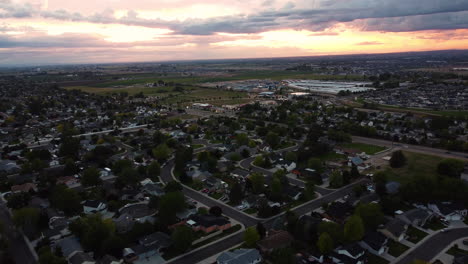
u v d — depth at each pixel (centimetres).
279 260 7638
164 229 9450
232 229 9756
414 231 9538
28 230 9419
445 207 10469
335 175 12769
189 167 15062
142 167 13975
